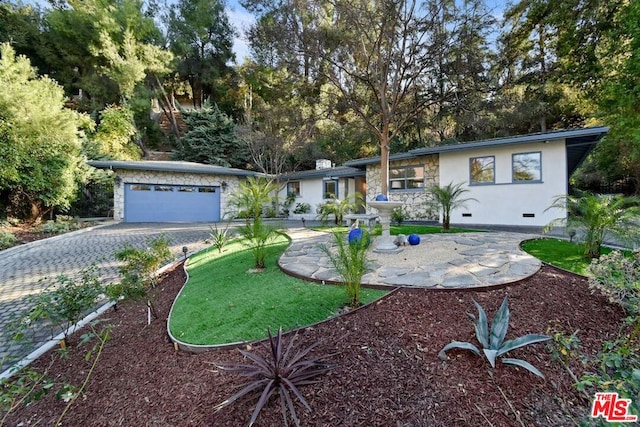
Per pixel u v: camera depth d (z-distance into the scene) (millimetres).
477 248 5980
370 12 8836
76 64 21031
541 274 4203
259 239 5535
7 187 11008
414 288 3719
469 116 12203
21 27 19297
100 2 19844
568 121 16469
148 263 4340
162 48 23234
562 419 2014
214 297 4207
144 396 2498
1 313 4414
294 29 9500
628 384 1841
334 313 3293
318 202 17812
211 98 26344
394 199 13516
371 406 2100
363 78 10016
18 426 2340
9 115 10672
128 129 19906
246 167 23281
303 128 17109
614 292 3117
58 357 3258
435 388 2221
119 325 3967
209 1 23984
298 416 2041
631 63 10164
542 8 13961
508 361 2359
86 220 14758
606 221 4891
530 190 9898
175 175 16453
